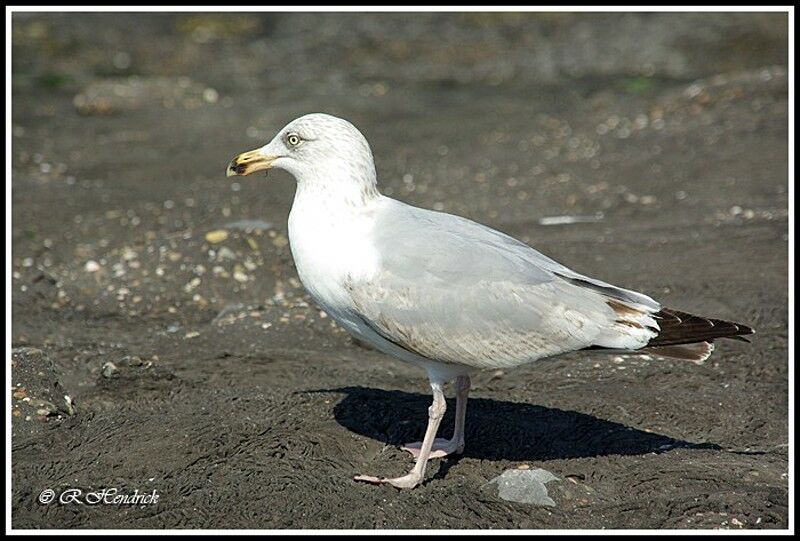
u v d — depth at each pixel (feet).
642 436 33.96
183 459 31.71
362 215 30.86
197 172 64.54
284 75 94.89
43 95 83.87
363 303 30.12
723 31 100.01
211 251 49.01
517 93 88.07
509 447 33.19
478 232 31.19
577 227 54.24
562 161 65.67
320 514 29.07
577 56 98.58
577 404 36.11
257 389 37.09
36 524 28.63
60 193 59.11
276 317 43.78
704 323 30.07
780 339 41.16
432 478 31.19
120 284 47.29
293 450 32.42
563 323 29.76
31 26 101.81
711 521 28.81
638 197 58.59
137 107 80.59
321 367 39.45
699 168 61.82
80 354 40.50
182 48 100.42
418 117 79.92
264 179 62.90
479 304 29.63
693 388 37.58
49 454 32.24
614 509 29.40
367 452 32.81
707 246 50.62
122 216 55.11
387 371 39.42
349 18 110.01
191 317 45.01
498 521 28.86
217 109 81.66
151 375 37.40
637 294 30.63
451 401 36.29
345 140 30.81
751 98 72.23
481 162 66.18
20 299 45.80
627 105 78.38
